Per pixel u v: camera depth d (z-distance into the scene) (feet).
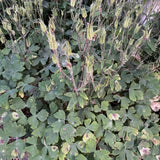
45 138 2.90
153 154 3.07
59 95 3.01
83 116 3.09
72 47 3.76
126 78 3.39
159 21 4.10
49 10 4.69
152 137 3.10
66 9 4.47
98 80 3.31
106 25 4.09
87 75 2.46
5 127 2.86
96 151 2.86
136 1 3.79
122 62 2.90
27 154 2.83
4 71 3.22
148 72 3.53
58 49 3.67
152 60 4.11
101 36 2.55
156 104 3.49
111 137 2.97
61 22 4.28
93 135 2.86
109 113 3.04
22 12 3.23
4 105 2.93
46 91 3.04
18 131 2.88
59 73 3.10
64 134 2.77
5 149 2.78
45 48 3.79
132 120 3.16
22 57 3.55
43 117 2.94
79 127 2.91
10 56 3.54
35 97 3.21
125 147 3.01
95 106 3.13
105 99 3.29
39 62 3.91
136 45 2.72
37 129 2.92
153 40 3.63
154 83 3.38
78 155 2.80
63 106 3.34
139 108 3.26
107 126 2.98
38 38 3.93
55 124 2.84
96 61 3.32
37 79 3.53
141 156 3.08
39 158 2.79
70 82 2.91
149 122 3.30
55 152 2.78
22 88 3.15
